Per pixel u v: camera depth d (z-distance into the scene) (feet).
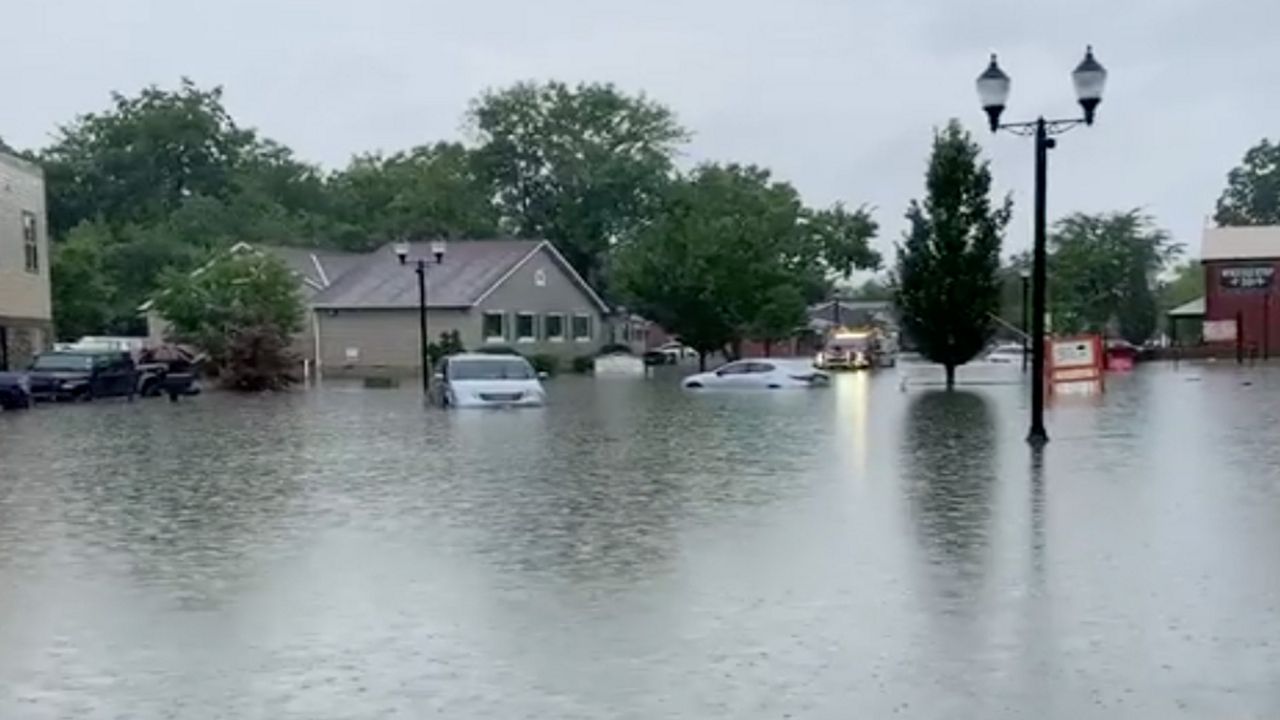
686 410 97.25
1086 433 68.39
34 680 23.06
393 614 27.73
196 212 283.18
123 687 22.57
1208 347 229.04
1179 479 47.73
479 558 33.96
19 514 43.06
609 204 281.54
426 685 22.43
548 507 43.04
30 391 115.85
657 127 284.00
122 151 323.16
